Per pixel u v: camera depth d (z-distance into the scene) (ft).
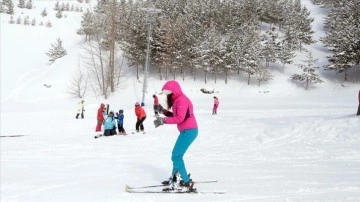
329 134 44.39
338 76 173.27
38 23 261.24
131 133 55.52
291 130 48.08
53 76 166.81
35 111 104.83
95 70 168.76
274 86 165.68
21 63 202.18
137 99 145.07
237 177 21.89
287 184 18.86
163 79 170.71
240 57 166.40
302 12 208.44
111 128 53.36
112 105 121.29
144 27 165.27
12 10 275.80
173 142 45.14
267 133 47.91
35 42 232.12
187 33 170.09
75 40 238.07
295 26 197.06
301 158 31.22
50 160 32.68
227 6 200.95
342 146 37.60
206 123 63.67
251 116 75.82
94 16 205.26
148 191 18.17
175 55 167.43
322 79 171.53
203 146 40.78
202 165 27.55
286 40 192.13
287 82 168.45
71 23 266.98
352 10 192.85
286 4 220.84
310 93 160.45
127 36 172.55
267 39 186.19
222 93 161.38
